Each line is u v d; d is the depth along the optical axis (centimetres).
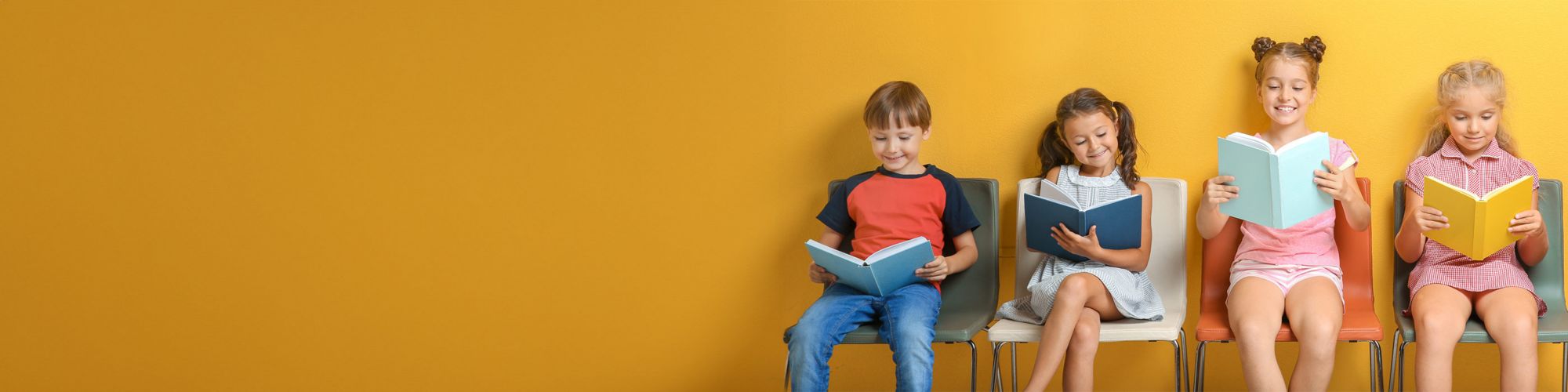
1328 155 231
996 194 267
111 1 304
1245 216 233
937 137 286
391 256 306
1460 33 265
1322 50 261
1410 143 269
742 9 293
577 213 303
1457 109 247
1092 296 242
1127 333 239
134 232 309
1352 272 256
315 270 308
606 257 304
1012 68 282
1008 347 302
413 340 308
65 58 305
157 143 306
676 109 297
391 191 305
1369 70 269
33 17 305
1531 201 228
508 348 307
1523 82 264
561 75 299
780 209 296
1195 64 274
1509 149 253
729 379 303
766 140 295
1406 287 255
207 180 307
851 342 246
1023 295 266
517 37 299
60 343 313
